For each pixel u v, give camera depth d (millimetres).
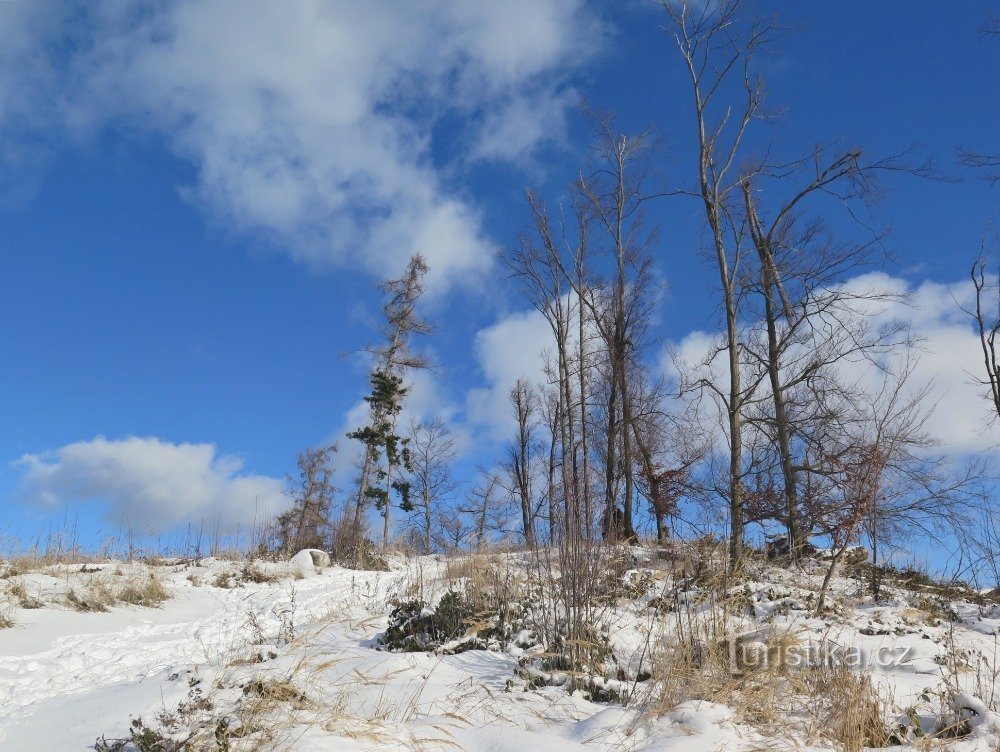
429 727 4977
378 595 12875
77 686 8375
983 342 19359
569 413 21734
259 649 7895
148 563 19016
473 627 7422
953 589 13430
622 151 23562
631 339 23578
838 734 5211
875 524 12648
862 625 10102
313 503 33469
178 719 5301
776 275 18594
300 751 4336
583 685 6203
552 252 23641
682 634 6719
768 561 13117
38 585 13359
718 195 18125
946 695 6066
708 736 4824
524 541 11211
